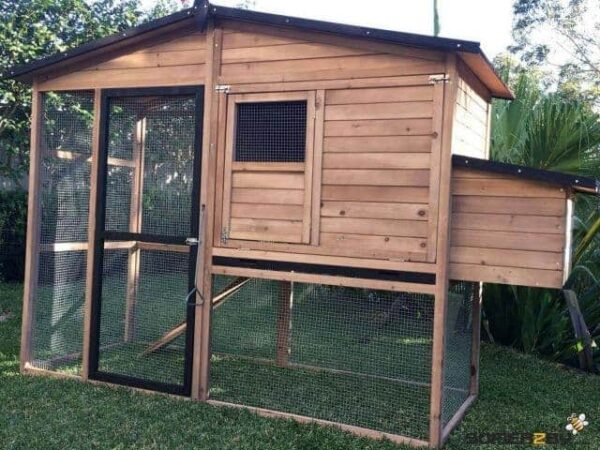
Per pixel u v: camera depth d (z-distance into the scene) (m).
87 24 7.90
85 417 3.92
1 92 7.02
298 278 3.97
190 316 4.32
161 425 3.81
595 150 5.74
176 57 4.36
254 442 3.59
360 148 3.78
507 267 3.53
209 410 4.12
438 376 3.62
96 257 4.67
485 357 6.15
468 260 3.61
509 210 3.53
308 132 3.92
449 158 3.55
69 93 4.90
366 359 5.54
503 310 6.57
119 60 4.56
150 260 5.00
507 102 6.50
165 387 4.42
